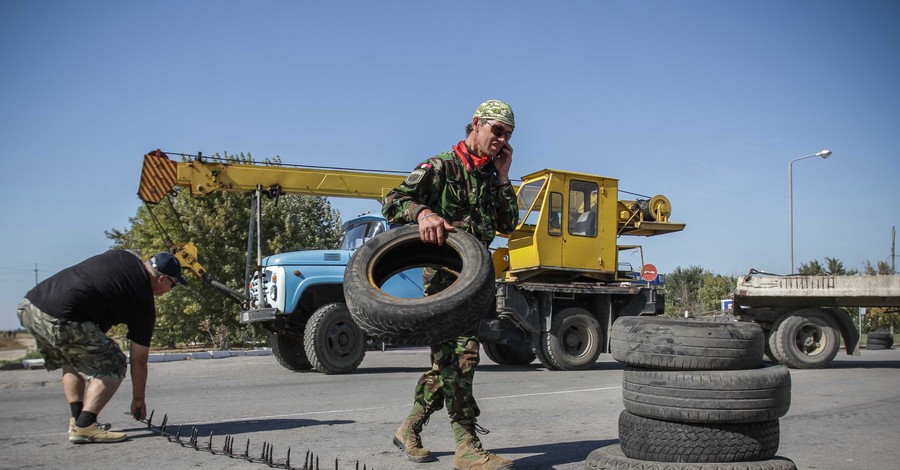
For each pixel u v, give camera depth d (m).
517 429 5.28
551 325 11.62
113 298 4.48
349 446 4.53
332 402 6.97
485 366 12.89
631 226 13.80
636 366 3.41
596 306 12.45
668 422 3.26
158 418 5.84
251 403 6.90
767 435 3.23
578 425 5.48
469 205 3.77
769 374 3.20
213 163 12.05
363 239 12.04
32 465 3.96
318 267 10.95
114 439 4.64
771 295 11.62
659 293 12.62
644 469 3.20
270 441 4.73
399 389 8.26
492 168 3.87
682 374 3.21
